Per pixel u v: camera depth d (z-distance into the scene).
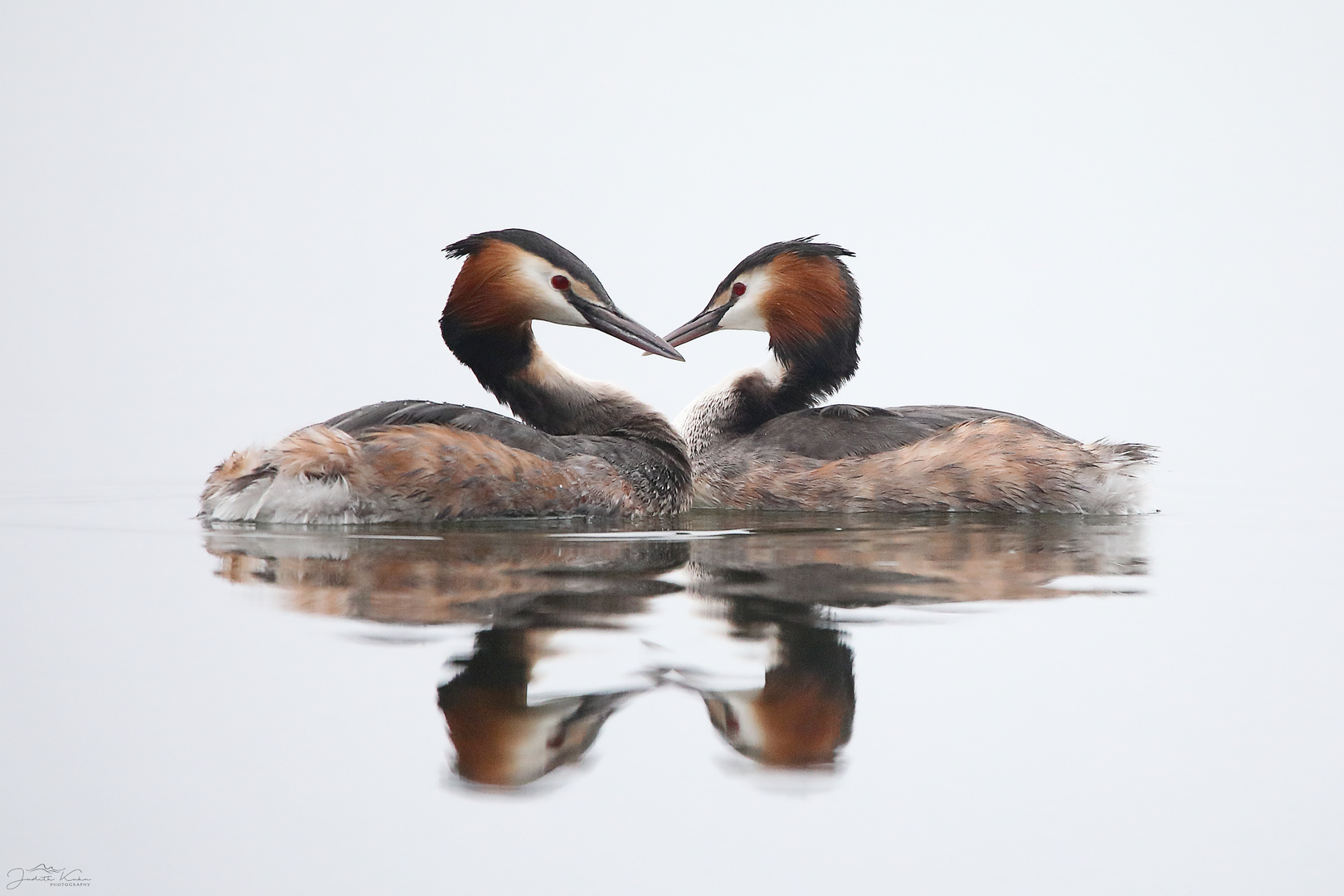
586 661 8.55
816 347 17.73
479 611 9.64
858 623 9.52
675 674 8.34
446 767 7.36
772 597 10.21
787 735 7.62
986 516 15.36
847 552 12.40
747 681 8.29
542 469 14.16
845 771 7.35
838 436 16.41
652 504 15.19
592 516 14.56
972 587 10.73
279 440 13.81
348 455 13.45
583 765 7.31
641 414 16.00
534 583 10.58
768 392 17.86
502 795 7.14
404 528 13.41
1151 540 13.34
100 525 13.58
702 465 16.91
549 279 15.66
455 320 15.95
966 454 15.77
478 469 13.78
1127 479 15.45
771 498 16.36
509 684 8.22
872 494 15.95
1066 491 15.51
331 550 12.07
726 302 18.08
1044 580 11.10
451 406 14.45
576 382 16.16
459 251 15.85
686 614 9.62
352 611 9.65
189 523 13.69
